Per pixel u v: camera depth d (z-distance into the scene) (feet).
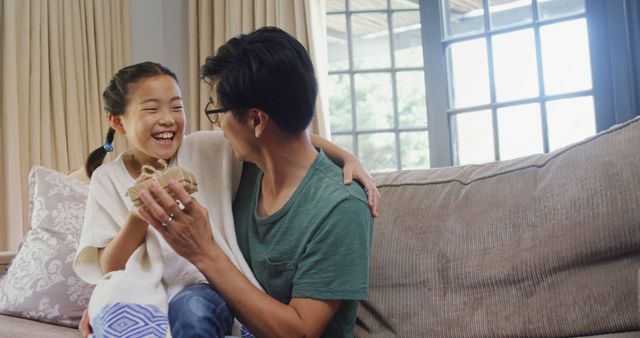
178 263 4.40
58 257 5.80
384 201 5.32
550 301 4.43
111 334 3.74
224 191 4.69
